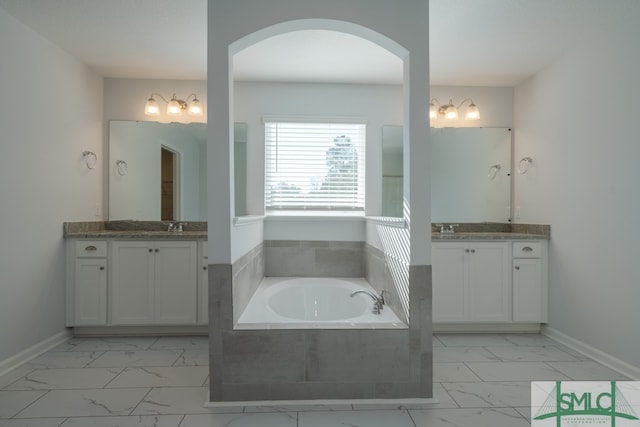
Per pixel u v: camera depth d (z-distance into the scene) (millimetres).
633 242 2426
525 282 3311
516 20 2545
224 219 2059
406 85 2184
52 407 2039
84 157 3324
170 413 1975
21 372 2492
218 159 2061
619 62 2537
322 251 3568
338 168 3709
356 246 3576
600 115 2703
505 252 3312
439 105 3797
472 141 3803
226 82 2064
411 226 2111
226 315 2066
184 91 3666
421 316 2111
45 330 2891
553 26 2623
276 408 2020
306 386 2084
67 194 3117
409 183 2127
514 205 3793
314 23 2131
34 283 2764
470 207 3799
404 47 2119
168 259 3209
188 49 3018
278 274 3555
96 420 1910
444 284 3297
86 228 3355
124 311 3180
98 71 3473
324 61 3191
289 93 3660
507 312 3309
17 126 2584
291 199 3688
